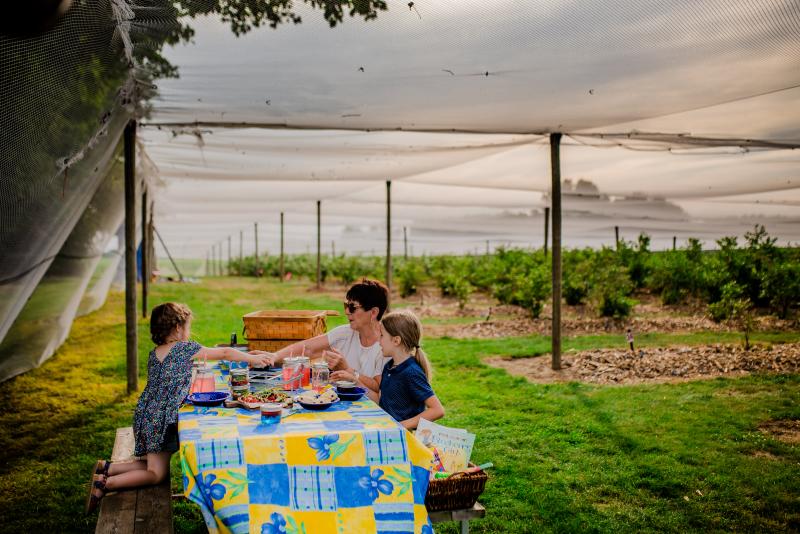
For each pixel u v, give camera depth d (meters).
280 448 2.93
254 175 11.74
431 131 7.75
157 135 8.30
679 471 5.09
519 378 8.27
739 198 13.91
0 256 4.36
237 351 4.49
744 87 5.78
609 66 5.14
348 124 7.36
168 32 4.31
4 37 2.95
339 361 4.38
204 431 3.06
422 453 3.08
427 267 23.97
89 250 9.44
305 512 2.81
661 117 7.10
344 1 3.92
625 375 8.34
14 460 5.41
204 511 2.78
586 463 5.31
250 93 5.94
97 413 6.74
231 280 29.69
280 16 4.13
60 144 4.27
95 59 4.05
